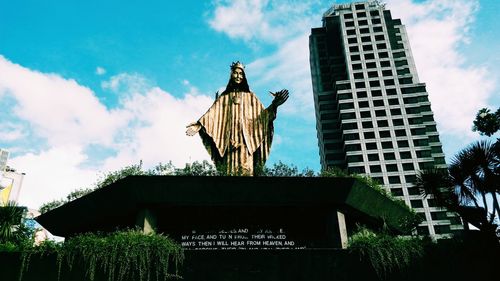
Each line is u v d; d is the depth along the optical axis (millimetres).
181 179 19219
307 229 20938
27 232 29609
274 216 20984
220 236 20297
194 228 20484
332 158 105625
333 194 20078
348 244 17875
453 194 18219
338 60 119250
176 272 15961
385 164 99750
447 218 89438
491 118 21766
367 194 21047
